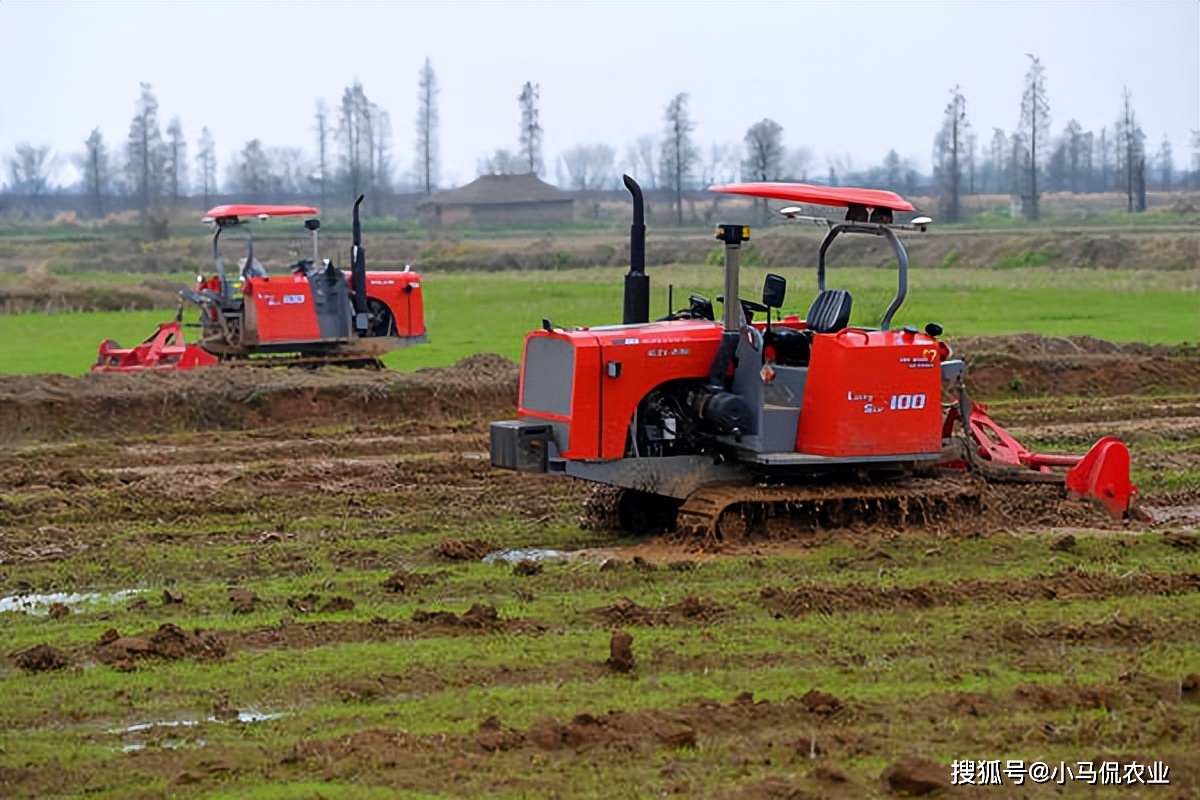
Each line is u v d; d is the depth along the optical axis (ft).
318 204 542.16
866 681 50.57
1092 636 55.42
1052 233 338.75
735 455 72.28
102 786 41.98
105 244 380.99
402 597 62.69
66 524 78.07
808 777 41.60
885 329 72.84
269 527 77.25
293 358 135.33
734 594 61.77
